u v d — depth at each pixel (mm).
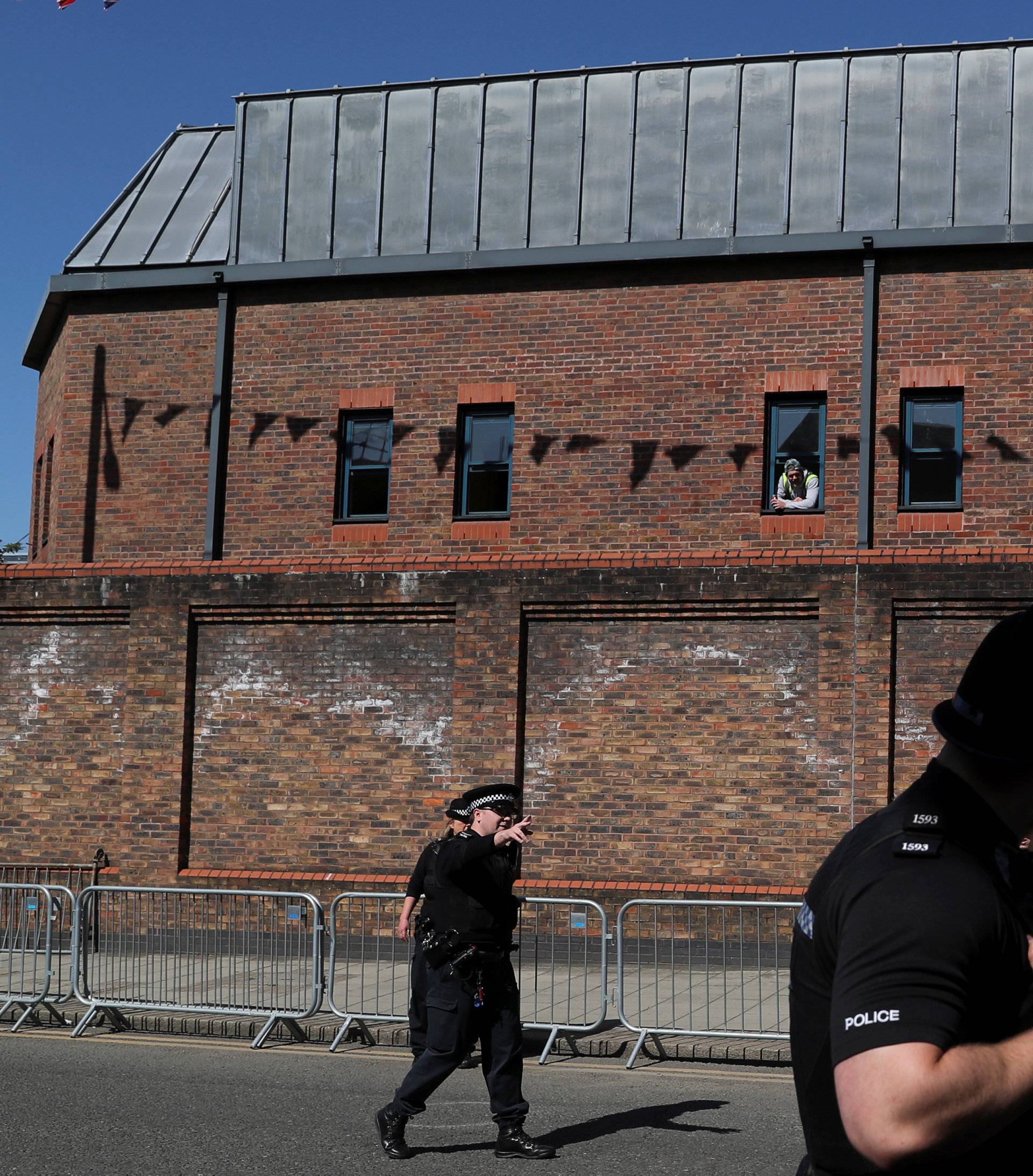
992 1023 1797
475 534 16531
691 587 14117
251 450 17281
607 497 16203
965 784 1926
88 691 15805
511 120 17359
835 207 16203
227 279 17422
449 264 16781
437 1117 7875
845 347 15773
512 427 16750
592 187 16922
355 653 15133
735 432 15953
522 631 14586
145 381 17734
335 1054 9969
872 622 13633
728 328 16109
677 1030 9688
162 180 19578
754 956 10469
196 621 15539
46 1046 10094
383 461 17094
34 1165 6539
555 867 14266
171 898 14688
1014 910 1845
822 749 13672
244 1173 6477
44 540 19578
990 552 13461
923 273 15703
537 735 14516
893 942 1778
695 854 13961
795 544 15656
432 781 14781
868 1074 1715
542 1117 7883
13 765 15891
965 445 15398
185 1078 8836
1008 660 1895
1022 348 15367
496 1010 6938
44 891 11055
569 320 16578
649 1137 7371
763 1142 7242
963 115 16109
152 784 15289
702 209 16578
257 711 15297
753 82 16766
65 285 17953
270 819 15133
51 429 19297
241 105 18062
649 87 17062
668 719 14203
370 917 14406
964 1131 1688
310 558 15266
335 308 17266
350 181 17625
